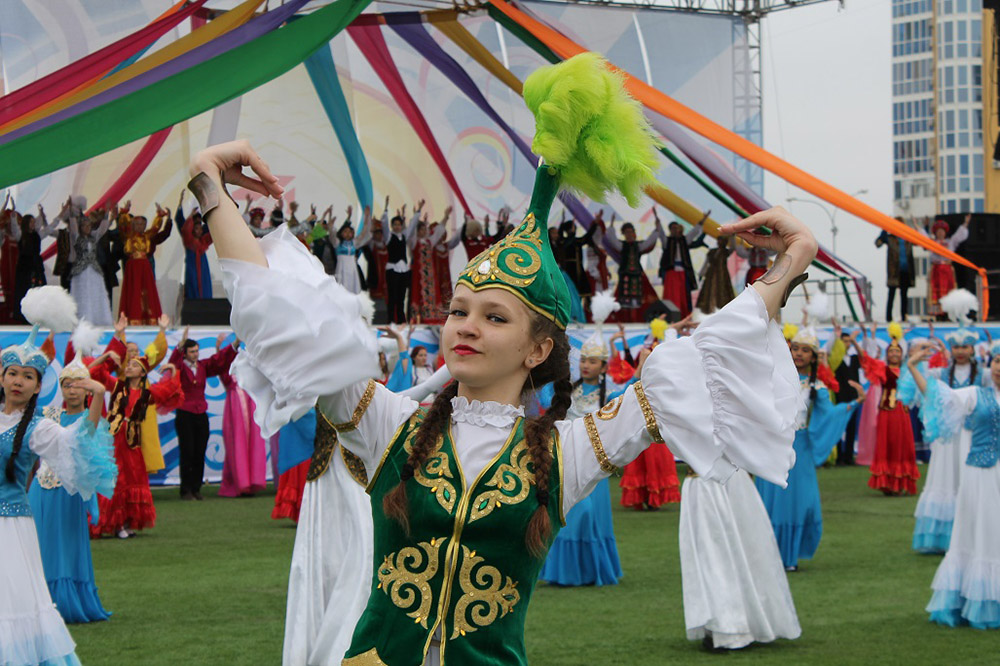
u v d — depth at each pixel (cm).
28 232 1411
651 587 779
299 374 204
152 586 770
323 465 525
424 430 229
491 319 227
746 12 2003
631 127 225
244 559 871
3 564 489
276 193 224
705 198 1933
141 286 1434
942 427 680
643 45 1959
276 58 1032
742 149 1223
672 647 602
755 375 221
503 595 219
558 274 236
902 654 590
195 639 620
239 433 1260
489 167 1911
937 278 1856
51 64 1517
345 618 494
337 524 520
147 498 998
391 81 1761
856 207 1270
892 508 1177
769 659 576
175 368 1093
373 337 214
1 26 1504
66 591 662
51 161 955
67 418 663
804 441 840
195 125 1593
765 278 229
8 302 1401
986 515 661
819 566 857
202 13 1531
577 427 232
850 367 1608
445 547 219
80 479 507
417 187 1886
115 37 1538
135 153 1549
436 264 1633
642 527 1061
